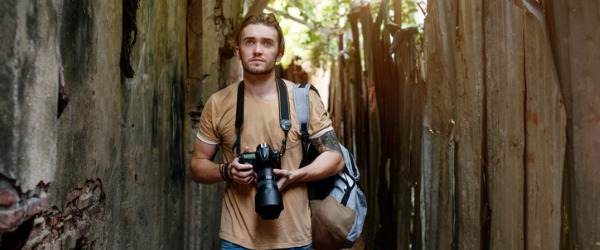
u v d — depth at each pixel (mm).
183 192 5074
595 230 2172
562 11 2244
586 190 2193
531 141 2711
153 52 4043
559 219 2486
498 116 3039
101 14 2926
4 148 1784
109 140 3102
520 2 2670
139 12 3666
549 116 2551
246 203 2969
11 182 1812
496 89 3057
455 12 3590
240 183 2814
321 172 2947
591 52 2146
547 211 2586
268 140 2969
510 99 2896
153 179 4070
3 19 1778
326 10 8914
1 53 1780
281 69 12039
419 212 5191
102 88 2967
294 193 2992
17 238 1990
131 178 3545
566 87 2248
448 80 3709
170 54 4586
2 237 1892
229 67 6438
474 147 3320
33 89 1909
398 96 5891
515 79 2844
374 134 7051
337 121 9586
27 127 1871
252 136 2969
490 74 3115
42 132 1988
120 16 3270
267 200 2678
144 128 3824
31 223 2049
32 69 1900
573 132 2232
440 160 4176
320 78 11445
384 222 6480
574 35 2201
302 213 3014
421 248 5188
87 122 2738
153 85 4059
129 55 3426
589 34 2148
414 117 5305
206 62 5402
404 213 5664
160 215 4281
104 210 3053
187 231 5223
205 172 3010
